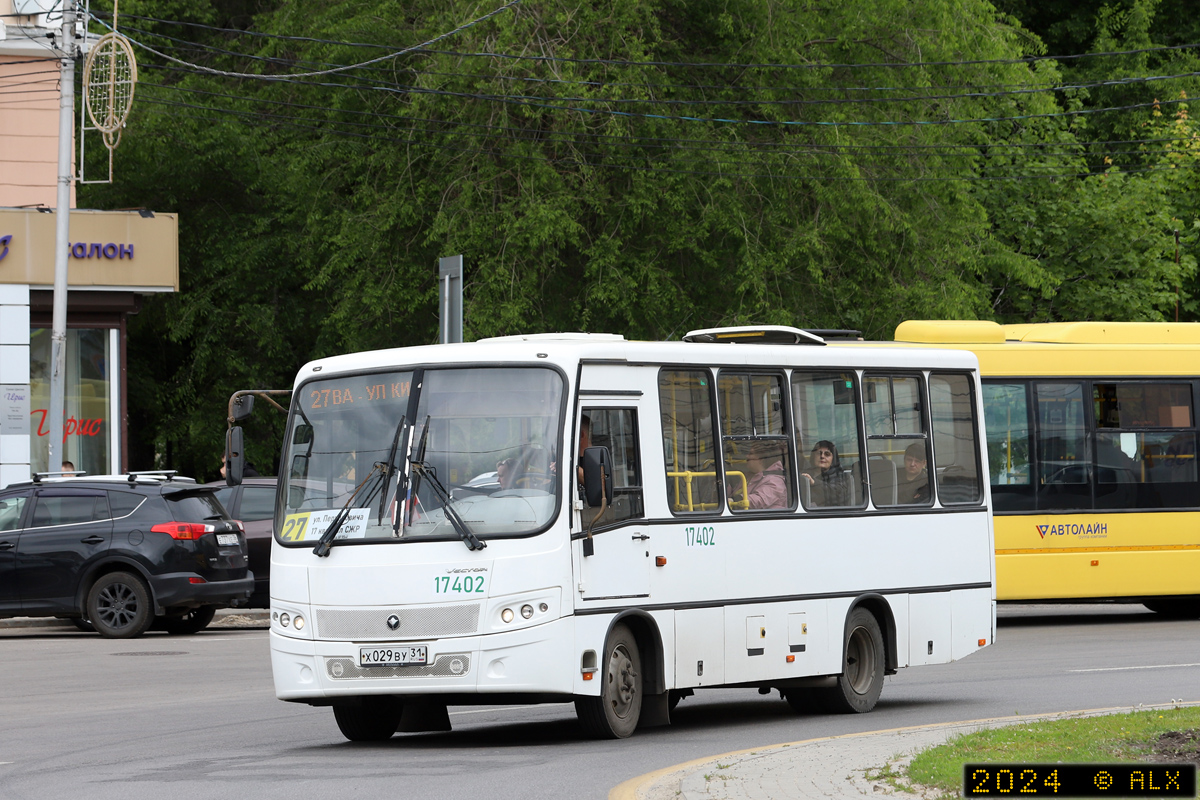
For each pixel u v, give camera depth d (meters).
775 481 41.88
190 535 66.19
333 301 112.81
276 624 36.59
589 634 35.88
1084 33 156.75
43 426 92.94
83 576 66.19
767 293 100.44
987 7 116.50
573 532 35.66
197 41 139.38
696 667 38.94
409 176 101.62
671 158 98.94
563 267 102.50
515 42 96.19
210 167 123.56
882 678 44.25
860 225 103.81
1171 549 69.62
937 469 46.75
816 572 42.38
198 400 125.75
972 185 129.38
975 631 47.09
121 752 36.00
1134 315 135.88
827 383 43.91
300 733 39.53
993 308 140.62
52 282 91.31
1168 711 34.81
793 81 103.56
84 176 120.00
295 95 122.06
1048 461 69.00
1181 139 143.00
